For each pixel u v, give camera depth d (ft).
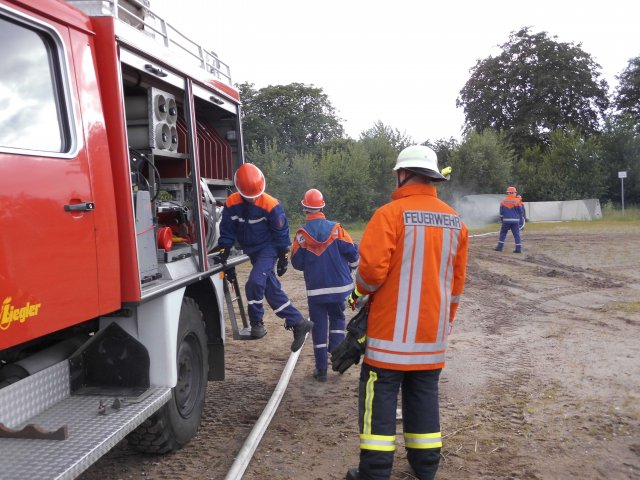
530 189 130.93
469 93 180.14
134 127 15.40
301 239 20.47
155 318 12.99
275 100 215.10
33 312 9.37
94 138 11.44
